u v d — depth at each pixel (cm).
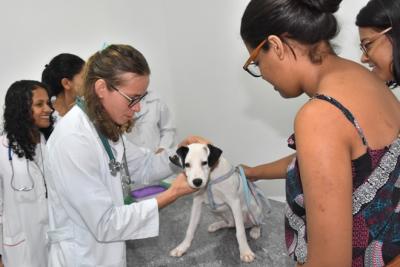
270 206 175
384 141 52
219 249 158
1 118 223
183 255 155
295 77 58
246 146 220
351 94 51
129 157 119
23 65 236
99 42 249
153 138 225
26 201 157
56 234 100
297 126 51
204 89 238
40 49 237
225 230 174
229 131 229
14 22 228
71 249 98
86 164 90
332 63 57
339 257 48
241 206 152
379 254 55
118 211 95
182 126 265
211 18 217
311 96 58
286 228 68
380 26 73
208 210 196
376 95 53
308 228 50
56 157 90
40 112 159
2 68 231
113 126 97
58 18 237
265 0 55
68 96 183
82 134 91
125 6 250
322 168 47
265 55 58
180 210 199
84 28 244
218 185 145
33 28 233
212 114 238
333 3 53
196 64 238
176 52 252
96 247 100
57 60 179
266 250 153
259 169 114
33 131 158
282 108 192
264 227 171
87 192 89
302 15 53
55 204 98
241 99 214
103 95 90
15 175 154
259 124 208
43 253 164
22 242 158
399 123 56
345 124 49
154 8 254
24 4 228
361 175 52
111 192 100
